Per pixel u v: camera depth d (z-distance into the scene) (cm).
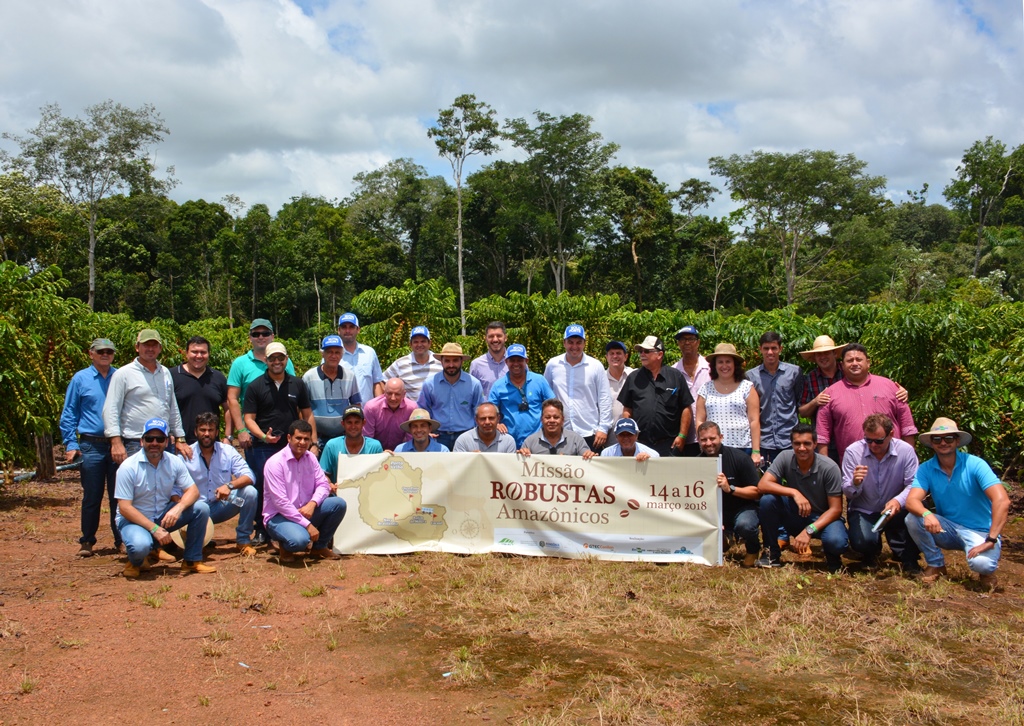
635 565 694
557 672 469
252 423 751
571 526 723
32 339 1018
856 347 723
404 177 6856
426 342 865
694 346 809
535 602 595
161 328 1498
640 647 509
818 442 726
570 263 6341
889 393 716
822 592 619
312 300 6531
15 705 422
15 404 986
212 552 750
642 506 709
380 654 497
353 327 845
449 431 805
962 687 454
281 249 6331
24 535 824
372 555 730
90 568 683
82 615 557
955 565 689
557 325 1312
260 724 407
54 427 1184
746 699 436
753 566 693
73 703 426
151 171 4916
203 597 600
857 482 673
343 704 430
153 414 725
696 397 795
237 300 6294
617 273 5828
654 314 1300
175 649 500
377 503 740
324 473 731
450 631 535
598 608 579
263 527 775
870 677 467
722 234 5575
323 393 785
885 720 411
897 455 667
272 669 474
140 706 425
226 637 519
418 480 739
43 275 1120
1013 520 927
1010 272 5012
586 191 5516
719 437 704
